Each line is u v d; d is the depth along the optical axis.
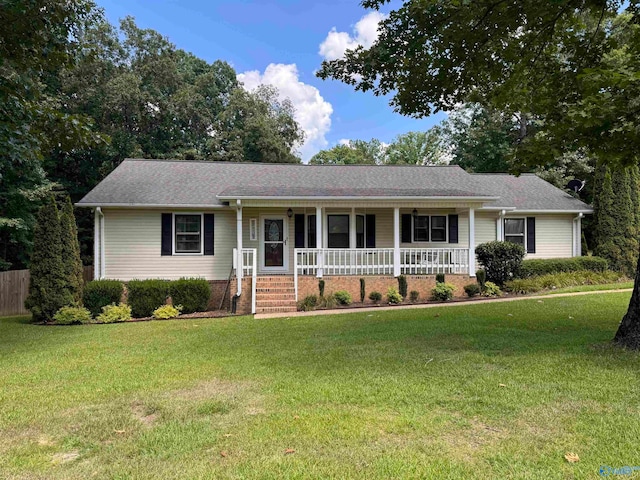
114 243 13.24
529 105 6.99
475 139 28.38
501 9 5.88
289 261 14.50
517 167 6.21
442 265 13.64
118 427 3.82
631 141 5.16
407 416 3.85
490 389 4.47
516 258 13.83
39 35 6.46
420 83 6.95
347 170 17.02
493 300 11.83
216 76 33.12
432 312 10.15
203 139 29.52
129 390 4.86
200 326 9.53
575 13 7.04
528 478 2.79
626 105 4.95
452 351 6.14
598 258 15.73
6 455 3.33
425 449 3.22
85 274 16.19
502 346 6.34
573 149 5.92
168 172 15.35
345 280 12.88
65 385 5.11
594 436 3.36
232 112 29.33
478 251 14.12
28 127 7.06
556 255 16.47
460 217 15.59
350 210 14.77
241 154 27.78
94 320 10.88
